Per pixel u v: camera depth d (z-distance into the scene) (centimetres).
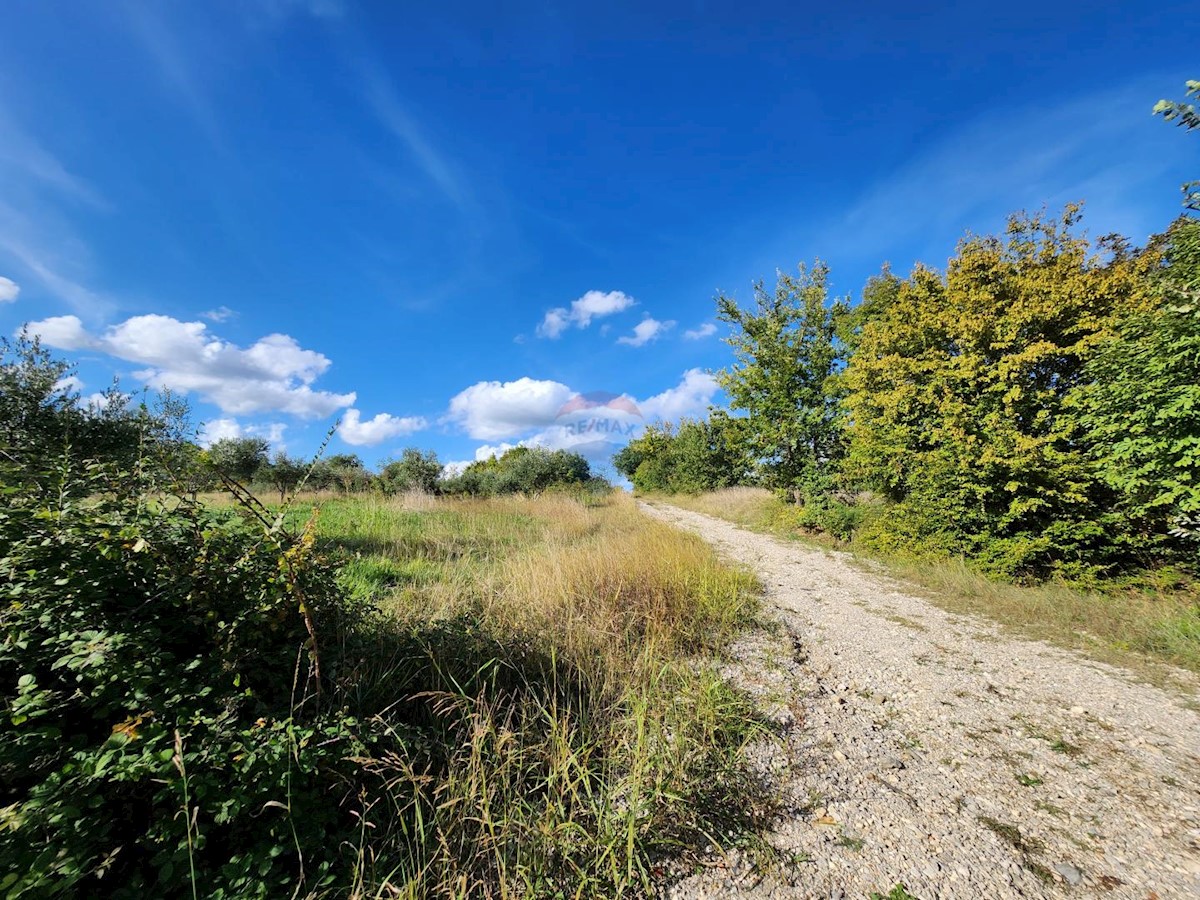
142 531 243
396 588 559
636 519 1518
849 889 219
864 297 1655
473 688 339
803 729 360
